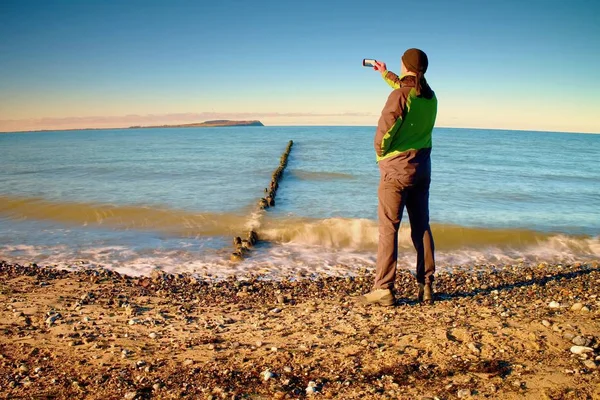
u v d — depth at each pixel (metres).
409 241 8.80
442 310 4.58
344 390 2.95
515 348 3.38
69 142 55.28
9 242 8.73
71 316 4.73
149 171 20.52
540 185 17.36
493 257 8.26
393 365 3.24
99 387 3.11
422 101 3.97
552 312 4.34
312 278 6.88
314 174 19.59
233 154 31.91
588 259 8.17
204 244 8.68
